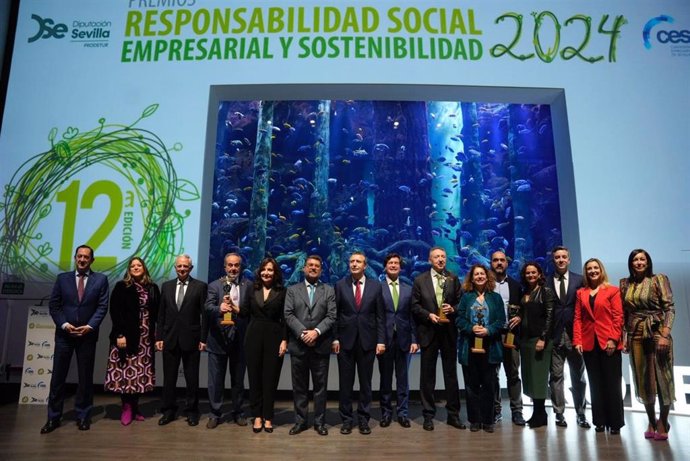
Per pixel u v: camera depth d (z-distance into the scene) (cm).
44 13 643
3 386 575
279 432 412
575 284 446
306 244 1020
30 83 626
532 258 944
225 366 444
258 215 1011
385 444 374
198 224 591
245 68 626
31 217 598
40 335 529
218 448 361
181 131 613
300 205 1023
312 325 412
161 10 643
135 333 437
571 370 443
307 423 443
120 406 518
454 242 985
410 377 609
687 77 622
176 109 618
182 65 629
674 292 579
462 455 345
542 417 434
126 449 357
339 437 396
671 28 632
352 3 640
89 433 406
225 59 629
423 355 433
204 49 632
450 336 438
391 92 645
